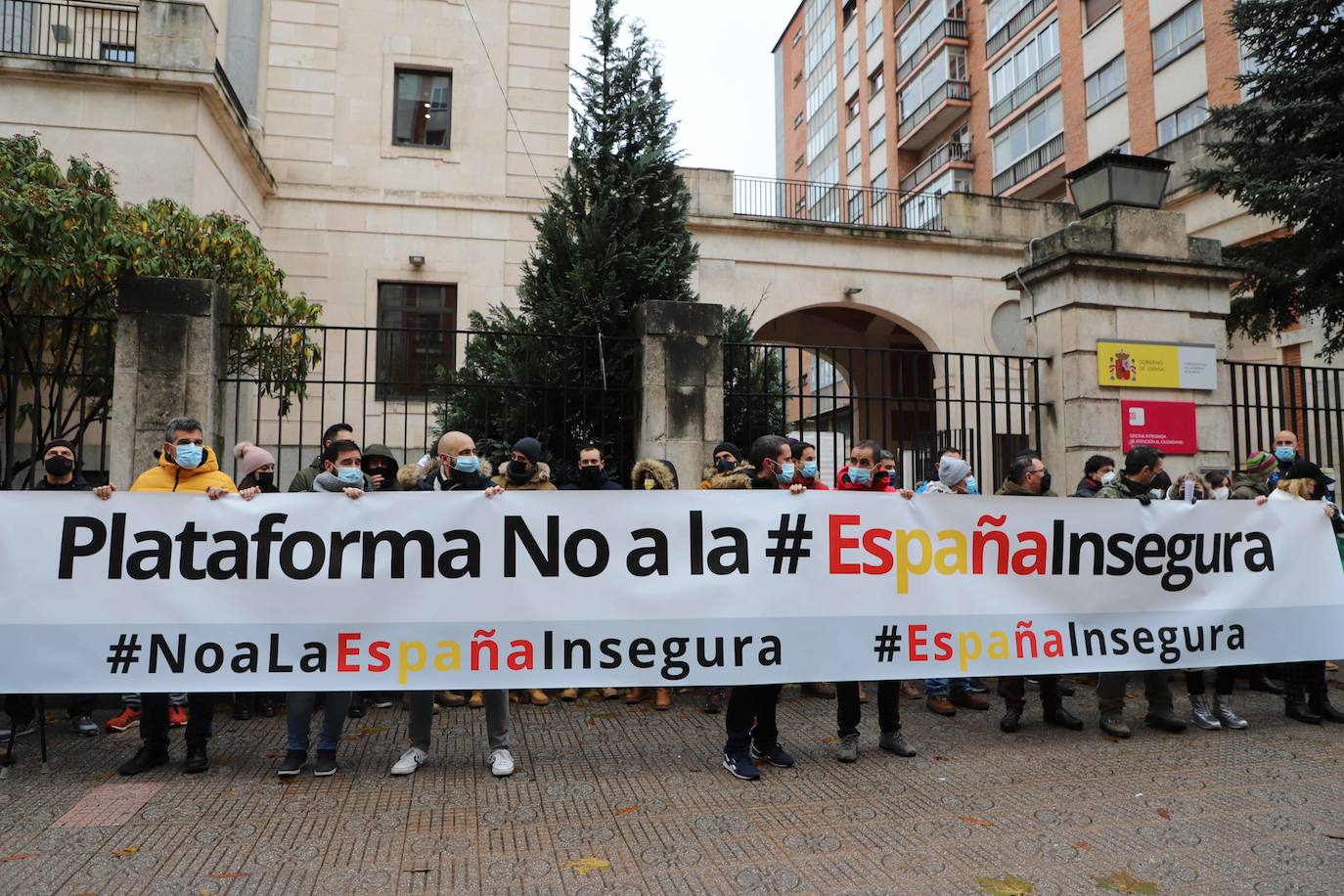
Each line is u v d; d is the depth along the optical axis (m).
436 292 15.32
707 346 7.17
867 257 16.39
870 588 4.85
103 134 11.46
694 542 4.73
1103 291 7.70
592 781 4.38
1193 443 7.77
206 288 6.34
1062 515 5.18
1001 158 30.36
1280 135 11.41
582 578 4.63
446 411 7.85
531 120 15.91
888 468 5.54
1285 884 3.25
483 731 5.37
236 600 4.41
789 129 50.75
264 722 5.58
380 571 4.51
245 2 14.68
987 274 16.95
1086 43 25.34
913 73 35.28
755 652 4.69
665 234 8.45
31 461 6.36
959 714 5.90
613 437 7.90
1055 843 3.63
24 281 6.37
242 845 3.54
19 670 4.24
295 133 14.91
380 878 3.25
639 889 3.17
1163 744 5.13
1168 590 5.30
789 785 4.34
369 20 15.44
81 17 13.27
